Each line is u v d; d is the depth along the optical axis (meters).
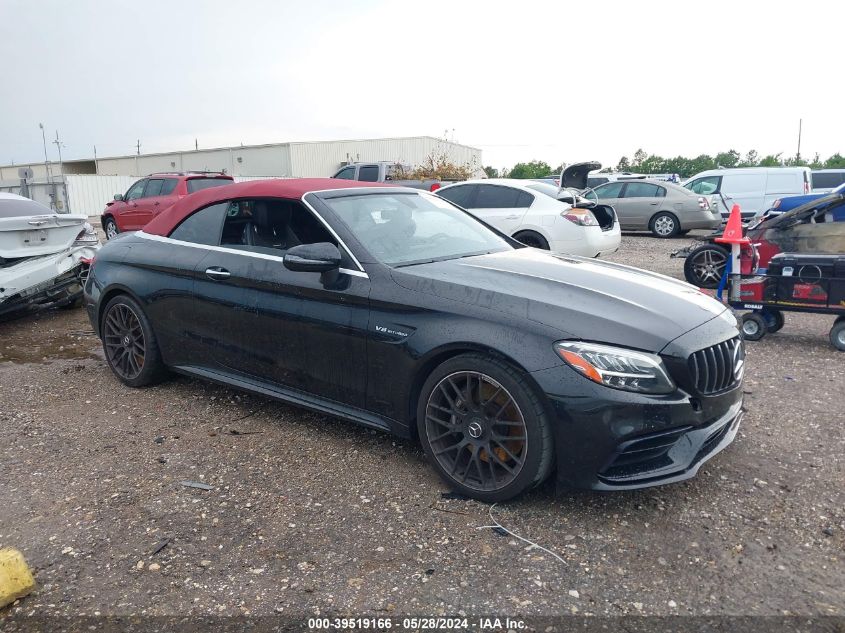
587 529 2.99
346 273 3.67
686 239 16.53
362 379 3.61
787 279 6.08
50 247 7.27
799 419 4.25
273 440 4.04
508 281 3.40
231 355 4.30
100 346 6.50
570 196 10.41
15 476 3.62
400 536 2.96
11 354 6.22
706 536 2.92
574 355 2.93
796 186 16.70
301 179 4.52
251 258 4.16
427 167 26.34
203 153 44.28
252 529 3.04
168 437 4.11
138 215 16.66
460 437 3.33
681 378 2.96
